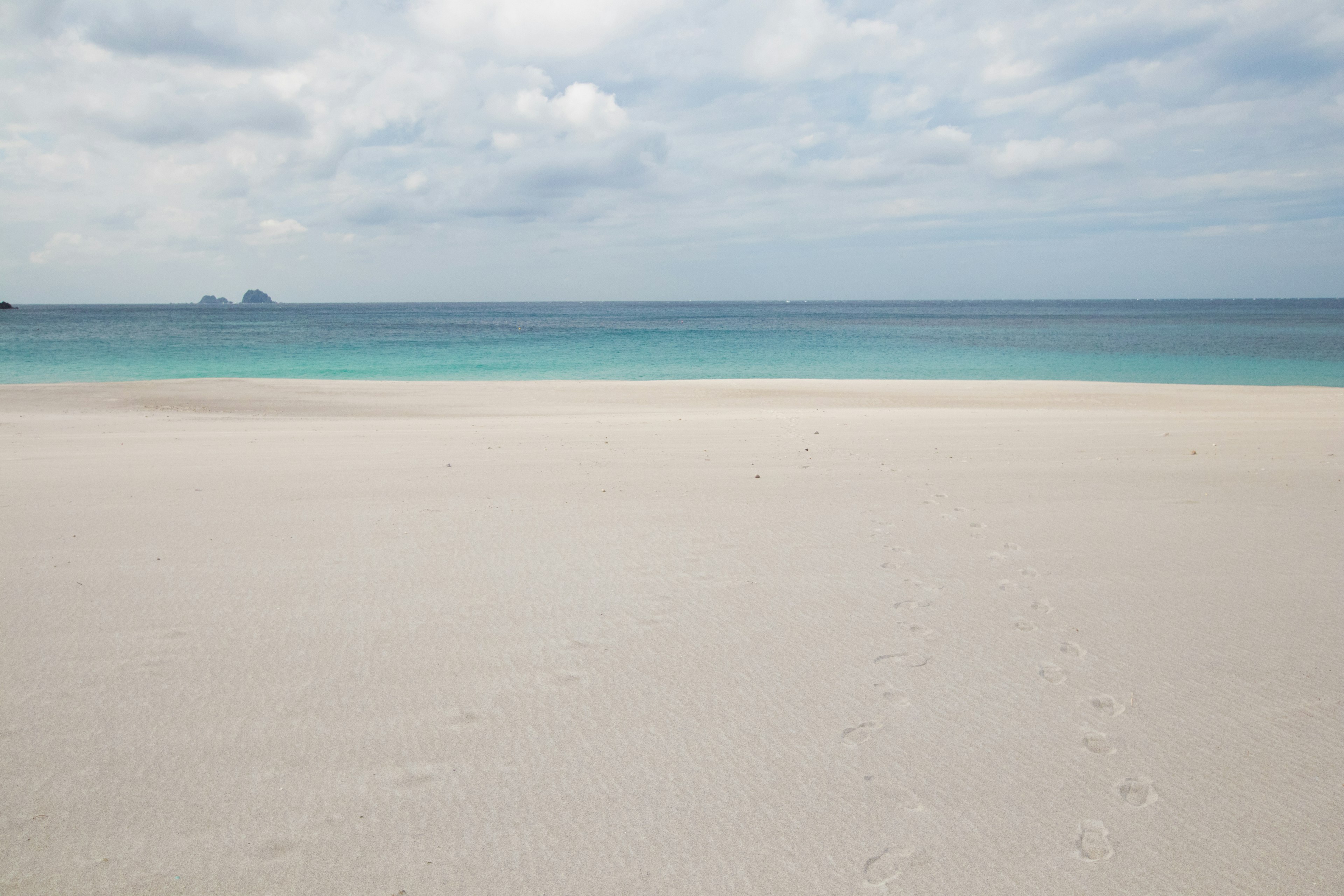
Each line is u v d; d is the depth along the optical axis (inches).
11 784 117.7
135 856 103.2
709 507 291.7
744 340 2253.9
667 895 98.0
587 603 195.0
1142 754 130.3
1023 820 113.2
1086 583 211.0
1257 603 196.1
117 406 768.3
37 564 219.5
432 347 1910.7
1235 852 106.4
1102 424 546.0
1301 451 412.8
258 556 228.7
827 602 196.7
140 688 148.1
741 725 139.2
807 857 105.2
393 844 106.7
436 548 238.1
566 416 670.5
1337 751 130.9
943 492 316.2
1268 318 4340.6
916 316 5374.0
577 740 133.5
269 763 124.8
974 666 162.4
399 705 143.9
